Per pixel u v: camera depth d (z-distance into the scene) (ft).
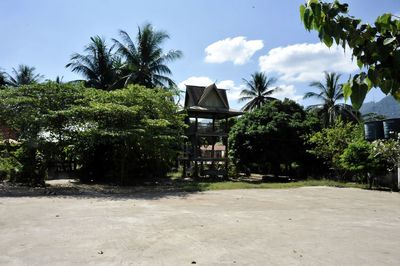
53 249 20.42
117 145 61.41
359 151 61.31
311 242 22.65
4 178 60.80
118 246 21.22
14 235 23.54
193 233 24.68
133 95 59.77
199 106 79.61
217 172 80.02
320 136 70.69
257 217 31.24
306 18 6.77
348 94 6.46
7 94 52.26
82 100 54.24
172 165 84.64
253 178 88.17
